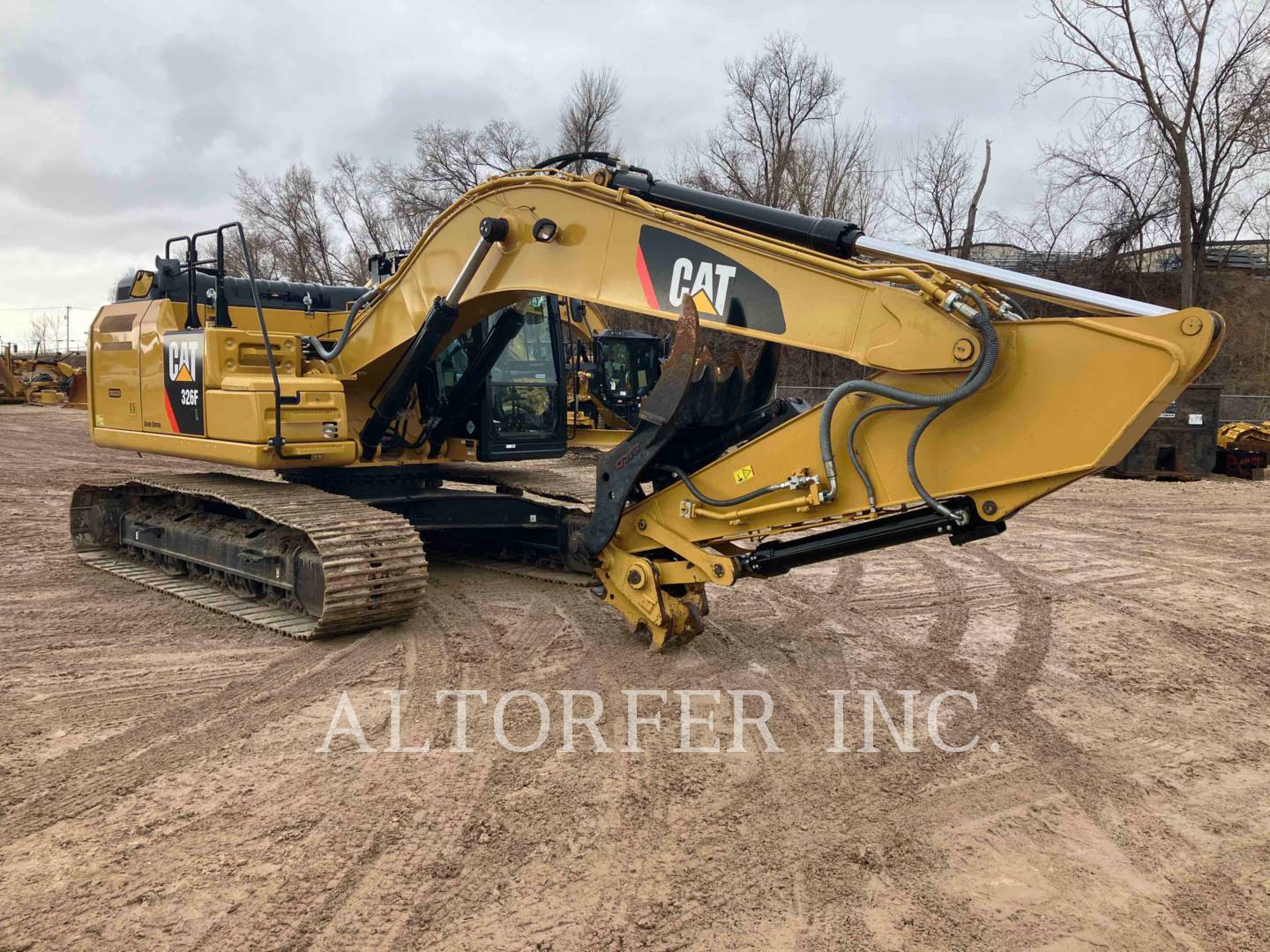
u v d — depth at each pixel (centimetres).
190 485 709
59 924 290
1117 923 300
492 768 405
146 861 327
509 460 793
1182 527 1099
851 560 880
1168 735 458
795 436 473
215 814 362
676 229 490
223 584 701
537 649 573
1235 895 318
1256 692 523
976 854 342
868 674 539
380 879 317
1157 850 347
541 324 824
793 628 636
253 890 309
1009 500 407
